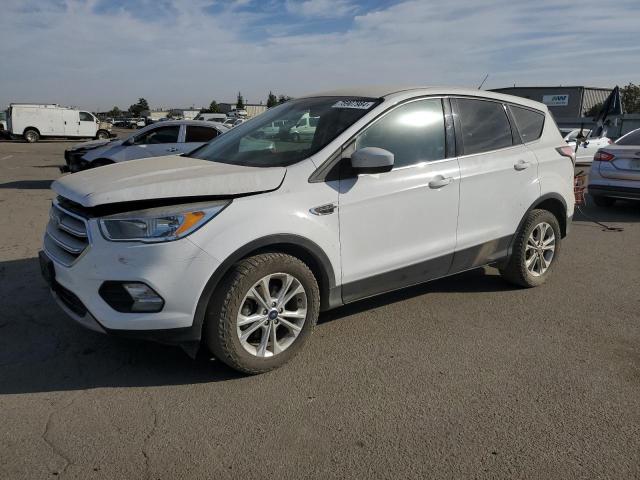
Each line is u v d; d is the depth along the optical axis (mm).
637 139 9688
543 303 4852
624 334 4215
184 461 2658
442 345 3986
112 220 3082
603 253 6676
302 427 2949
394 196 3891
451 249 4348
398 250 4012
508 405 3195
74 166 12258
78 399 3197
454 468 2637
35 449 2727
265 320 3432
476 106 4570
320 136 3812
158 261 3049
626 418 3068
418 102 4160
